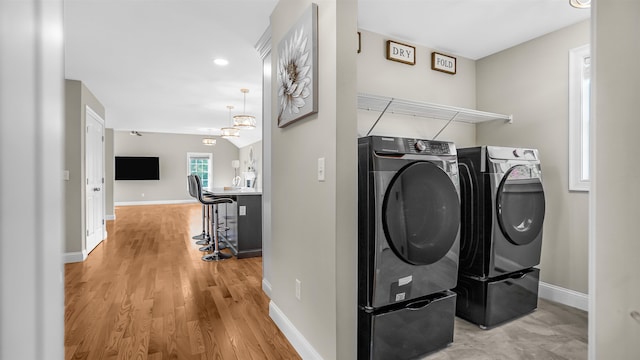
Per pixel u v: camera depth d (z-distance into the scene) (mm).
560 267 2600
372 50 2633
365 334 1683
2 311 229
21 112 249
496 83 3035
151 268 3525
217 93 4879
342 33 1508
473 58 3180
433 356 1827
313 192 1726
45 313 281
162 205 10734
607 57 898
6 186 230
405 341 1742
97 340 1971
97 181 4754
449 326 1904
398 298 1700
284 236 2141
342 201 1511
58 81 306
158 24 2627
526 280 2344
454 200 1885
